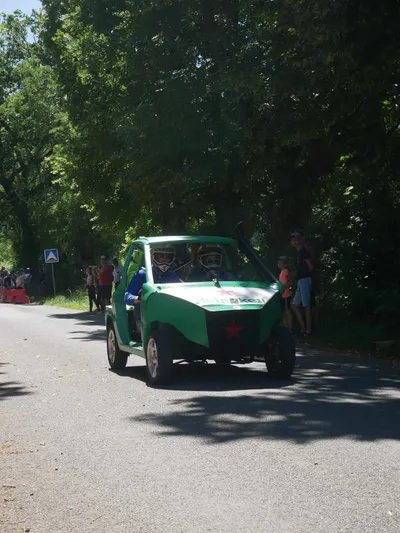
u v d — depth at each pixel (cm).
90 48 2498
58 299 4591
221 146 2025
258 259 1225
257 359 1298
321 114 1827
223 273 1230
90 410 921
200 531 490
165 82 2072
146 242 1223
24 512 544
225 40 2059
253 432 764
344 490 564
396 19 1536
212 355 1089
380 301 1677
